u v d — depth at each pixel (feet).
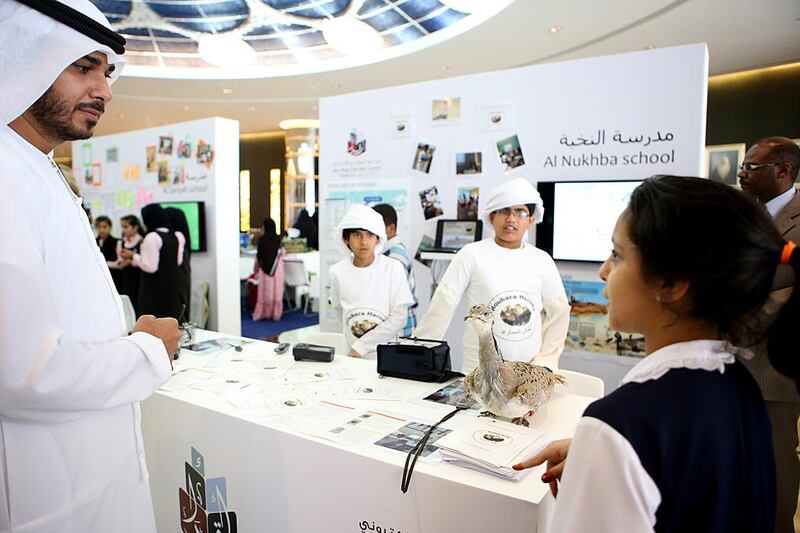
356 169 12.61
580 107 10.07
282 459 4.36
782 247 2.06
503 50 20.22
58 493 3.34
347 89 26.96
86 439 3.50
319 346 6.65
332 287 8.84
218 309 17.47
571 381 6.78
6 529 3.16
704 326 2.22
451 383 5.64
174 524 5.47
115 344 3.49
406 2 18.58
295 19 20.75
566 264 10.35
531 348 7.36
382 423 4.49
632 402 2.08
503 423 4.21
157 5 19.77
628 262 2.28
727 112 23.61
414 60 21.76
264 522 4.59
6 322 2.86
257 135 43.65
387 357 5.83
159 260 14.69
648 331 2.35
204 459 5.00
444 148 11.44
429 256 11.21
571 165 10.20
